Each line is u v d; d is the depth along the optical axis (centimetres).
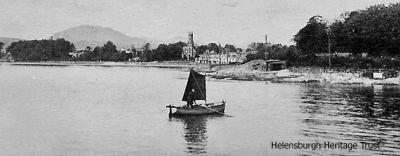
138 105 9406
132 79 19375
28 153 5262
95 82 17475
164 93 12312
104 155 5125
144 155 5084
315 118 7156
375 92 10900
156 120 7306
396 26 16400
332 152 4978
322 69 16338
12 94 12331
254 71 19475
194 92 7681
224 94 11256
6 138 6022
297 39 19188
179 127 6650
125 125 6875
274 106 8738
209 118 7388
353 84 13425
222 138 5844
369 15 17000
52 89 14062
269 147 5309
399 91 11075
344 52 18362
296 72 16950
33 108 9069
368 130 6109
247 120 7125
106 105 9450
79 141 5809
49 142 5772
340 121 6825
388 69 14938
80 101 10312
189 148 5353
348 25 17188
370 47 16750
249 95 10938
